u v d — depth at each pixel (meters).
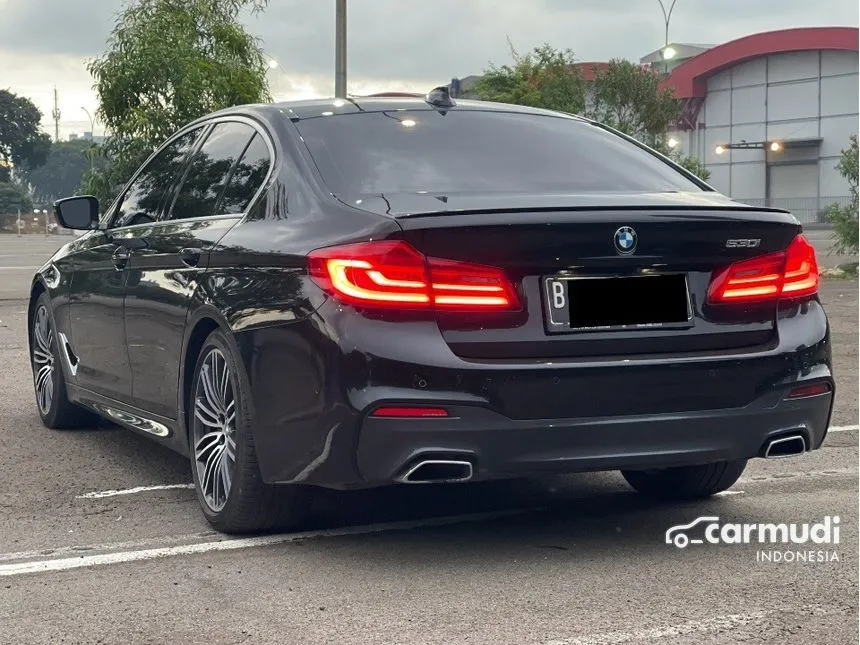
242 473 4.29
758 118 67.56
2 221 81.25
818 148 65.44
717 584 3.85
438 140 4.73
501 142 4.81
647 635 3.35
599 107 32.81
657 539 4.42
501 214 3.89
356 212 4.05
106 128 16.55
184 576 3.99
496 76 27.88
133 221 5.75
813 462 5.86
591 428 3.89
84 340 6.16
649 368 3.95
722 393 4.06
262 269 4.23
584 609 3.59
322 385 3.88
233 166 4.96
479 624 3.46
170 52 16.19
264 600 3.72
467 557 4.18
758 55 66.81
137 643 3.35
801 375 4.20
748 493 5.19
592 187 4.58
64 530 4.65
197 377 4.66
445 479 3.85
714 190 4.84
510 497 5.11
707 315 4.11
